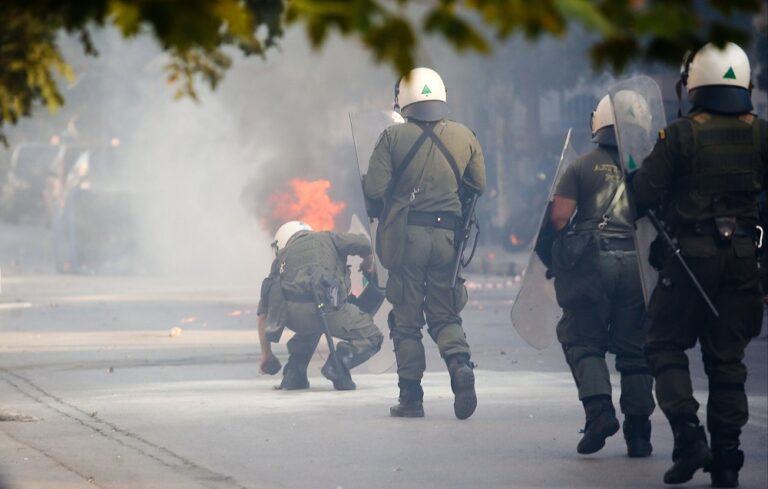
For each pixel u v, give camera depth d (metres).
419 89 27.36
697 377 34.06
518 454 22.41
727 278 19.45
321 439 24.19
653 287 20.20
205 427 25.84
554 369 36.34
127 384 33.66
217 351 42.44
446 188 27.08
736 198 19.56
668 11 6.28
